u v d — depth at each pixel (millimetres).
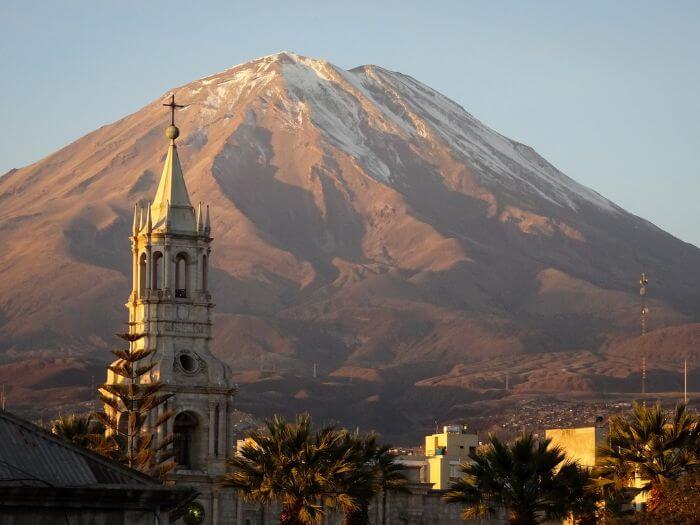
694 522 158500
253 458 178250
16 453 93000
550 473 172375
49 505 90812
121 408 198375
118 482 94750
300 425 177750
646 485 171500
